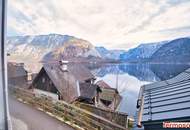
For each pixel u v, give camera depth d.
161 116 5.95
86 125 8.34
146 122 6.05
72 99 11.53
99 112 9.76
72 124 8.57
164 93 8.03
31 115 9.13
